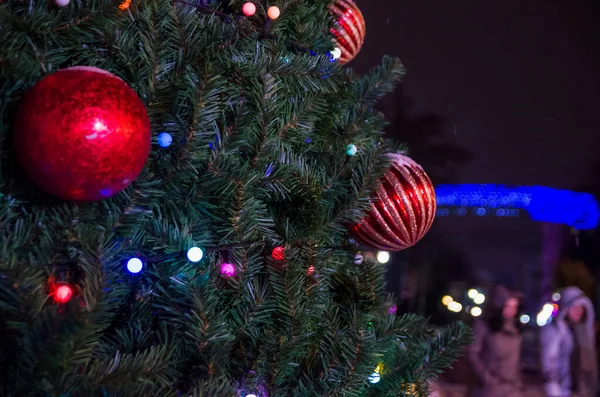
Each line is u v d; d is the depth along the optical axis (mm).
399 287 6844
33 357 946
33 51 1069
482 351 3744
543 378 3982
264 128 1223
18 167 1042
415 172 1368
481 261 8547
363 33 1605
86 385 979
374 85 1537
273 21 1313
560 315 4035
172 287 1137
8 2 1065
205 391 1071
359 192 1316
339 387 1262
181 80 1169
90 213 1077
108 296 1036
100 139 970
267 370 1204
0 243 1005
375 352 1296
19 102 1016
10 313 966
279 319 1228
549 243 6938
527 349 4352
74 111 964
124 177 1010
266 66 1235
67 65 1144
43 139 962
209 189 1196
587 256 6480
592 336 3977
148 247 1160
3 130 1012
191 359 1138
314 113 1340
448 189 8672
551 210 7098
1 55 985
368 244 1404
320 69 1286
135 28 1170
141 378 1045
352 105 1498
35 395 957
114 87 997
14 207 1061
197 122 1135
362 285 1350
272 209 1330
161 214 1200
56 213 1053
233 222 1197
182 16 1190
